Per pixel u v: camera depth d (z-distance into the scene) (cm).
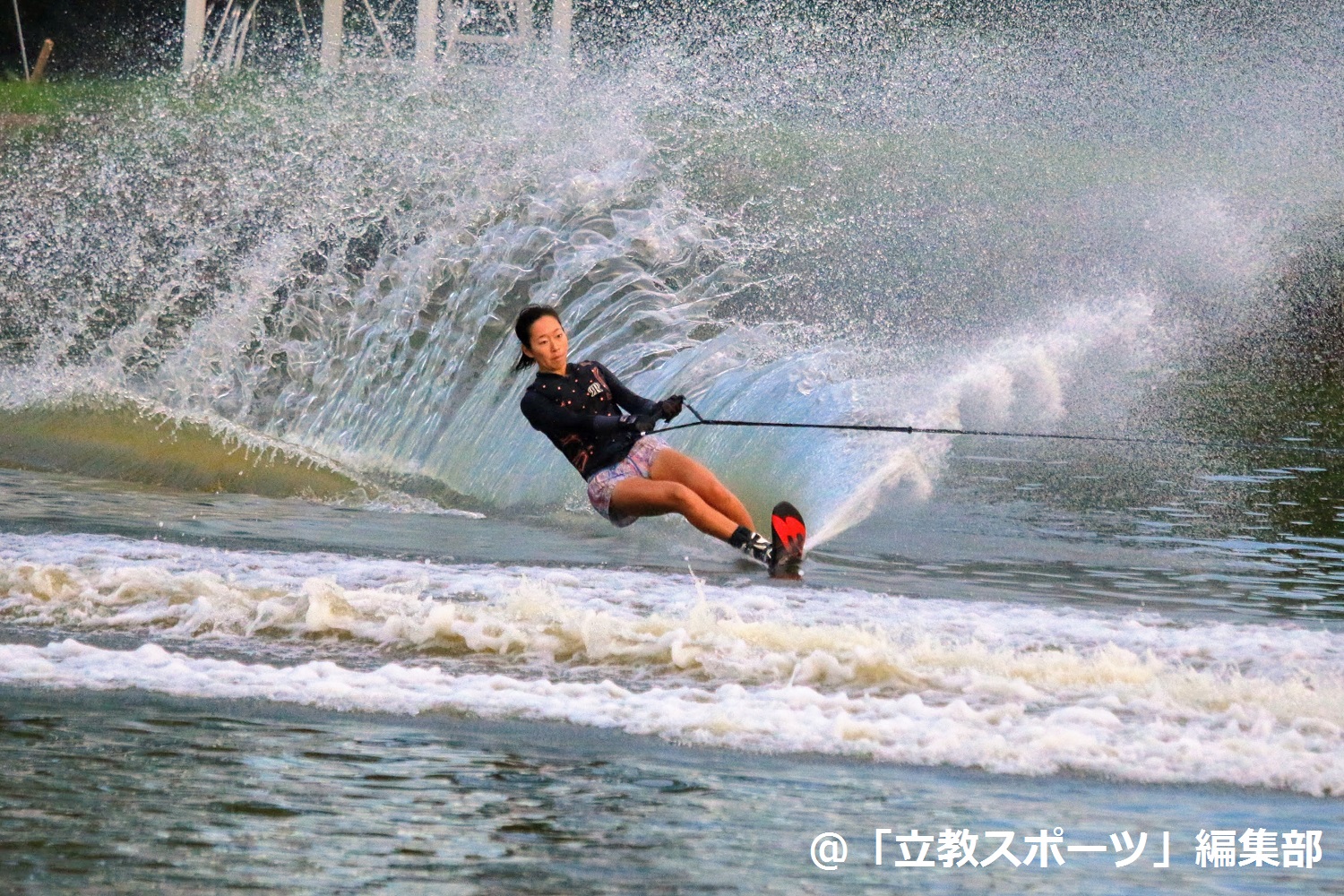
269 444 3528
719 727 1593
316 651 1908
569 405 2658
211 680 1717
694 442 3328
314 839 1225
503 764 1447
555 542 2772
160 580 2153
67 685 1680
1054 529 3098
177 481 3288
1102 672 1819
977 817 1347
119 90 9700
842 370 3800
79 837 1205
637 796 1369
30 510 2814
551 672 1838
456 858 1195
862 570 2591
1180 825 1346
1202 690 1750
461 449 3566
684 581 2377
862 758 1512
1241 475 3941
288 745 1485
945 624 2105
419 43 7869
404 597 2089
